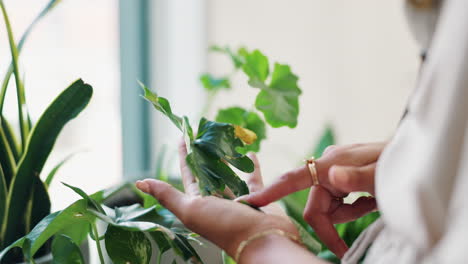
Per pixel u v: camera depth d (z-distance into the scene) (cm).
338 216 70
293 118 86
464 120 46
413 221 47
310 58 194
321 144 102
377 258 53
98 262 83
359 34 199
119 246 66
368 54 201
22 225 71
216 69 182
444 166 47
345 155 66
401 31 201
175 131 180
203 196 60
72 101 70
